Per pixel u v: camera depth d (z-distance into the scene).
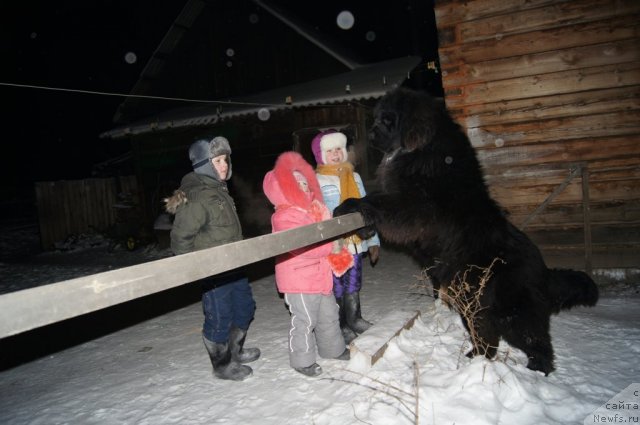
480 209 3.44
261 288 6.76
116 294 1.57
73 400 3.55
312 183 3.55
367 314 4.93
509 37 5.25
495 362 3.07
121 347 4.79
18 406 3.56
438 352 3.64
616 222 5.20
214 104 13.19
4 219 21.20
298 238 2.41
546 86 5.20
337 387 3.23
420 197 3.46
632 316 4.38
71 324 6.00
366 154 10.73
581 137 5.19
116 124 14.37
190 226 3.21
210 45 13.95
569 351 3.66
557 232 5.41
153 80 14.57
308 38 12.56
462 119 5.56
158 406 3.28
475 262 3.35
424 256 3.90
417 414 2.64
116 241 12.89
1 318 1.31
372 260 4.30
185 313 5.92
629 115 5.00
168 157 12.88
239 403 3.19
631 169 5.07
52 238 14.12
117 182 14.98
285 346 4.21
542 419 2.72
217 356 3.54
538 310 3.26
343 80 11.45
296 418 2.92
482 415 2.72
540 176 5.36
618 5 4.86
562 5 5.03
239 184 12.16
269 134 11.68
